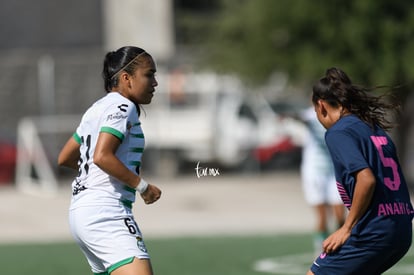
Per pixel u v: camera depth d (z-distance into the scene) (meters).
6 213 67.56
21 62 94.69
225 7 76.25
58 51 104.62
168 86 89.31
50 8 106.69
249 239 54.56
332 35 67.94
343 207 43.47
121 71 23.83
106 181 23.27
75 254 49.50
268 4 70.00
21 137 81.12
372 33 67.88
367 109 24.72
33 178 80.19
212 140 88.94
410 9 68.50
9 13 105.88
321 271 24.34
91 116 23.67
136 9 107.38
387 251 23.78
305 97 86.94
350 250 23.86
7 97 93.81
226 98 89.50
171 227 61.03
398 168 24.36
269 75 72.38
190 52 90.50
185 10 109.44
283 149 88.12
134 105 23.55
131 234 23.08
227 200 72.69
